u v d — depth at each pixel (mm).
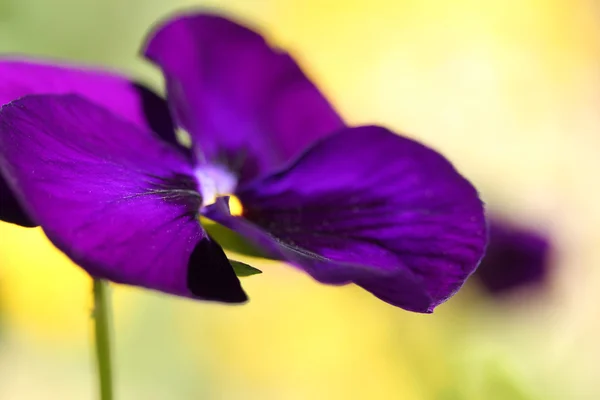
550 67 504
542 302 339
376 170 213
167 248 185
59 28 412
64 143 190
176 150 216
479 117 497
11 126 181
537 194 492
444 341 354
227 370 445
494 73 498
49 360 392
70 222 178
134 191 194
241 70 237
